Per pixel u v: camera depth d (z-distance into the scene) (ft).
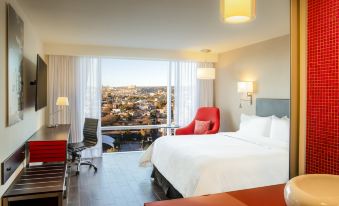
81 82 18.88
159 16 11.55
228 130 20.33
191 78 21.56
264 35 15.11
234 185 9.09
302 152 4.27
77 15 11.48
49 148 10.37
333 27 3.76
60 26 13.30
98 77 19.30
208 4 10.00
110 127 20.86
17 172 9.43
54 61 18.12
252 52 17.63
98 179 14.60
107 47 18.67
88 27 13.51
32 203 8.03
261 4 9.98
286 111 14.44
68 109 18.48
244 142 13.05
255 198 4.05
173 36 15.47
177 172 10.77
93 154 19.61
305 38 4.17
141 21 12.38
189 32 14.48
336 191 3.34
